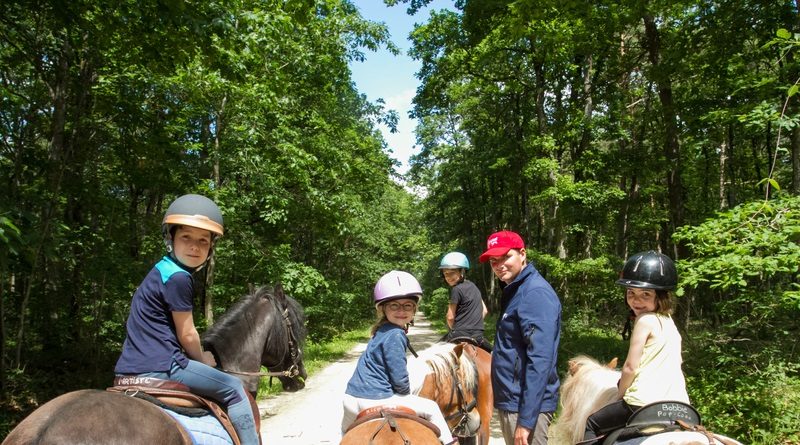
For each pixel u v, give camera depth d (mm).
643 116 14781
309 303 21953
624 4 12430
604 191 17203
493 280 36531
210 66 8383
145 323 3078
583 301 17250
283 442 7754
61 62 10773
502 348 4270
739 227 6613
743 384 6766
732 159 22266
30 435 2248
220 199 13883
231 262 15656
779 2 10484
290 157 15055
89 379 10789
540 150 18422
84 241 11234
